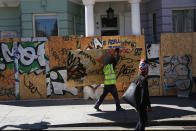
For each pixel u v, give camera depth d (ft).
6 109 28.73
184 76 33.60
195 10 43.98
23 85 32.91
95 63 29.76
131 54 30.83
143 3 47.37
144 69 19.97
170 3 42.65
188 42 33.86
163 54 33.88
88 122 23.30
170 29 42.93
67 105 30.32
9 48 32.65
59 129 22.22
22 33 41.68
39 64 32.86
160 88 34.06
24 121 24.11
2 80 32.83
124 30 48.03
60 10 41.37
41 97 33.04
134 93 19.53
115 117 24.80
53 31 42.24
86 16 36.83
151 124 23.32
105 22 48.47
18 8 45.32
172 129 21.77
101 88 32.73
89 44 32.78
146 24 47.34
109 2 47.24
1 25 46.29
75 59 29.50
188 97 32.83
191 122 23.36
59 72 32.89
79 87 33.01
